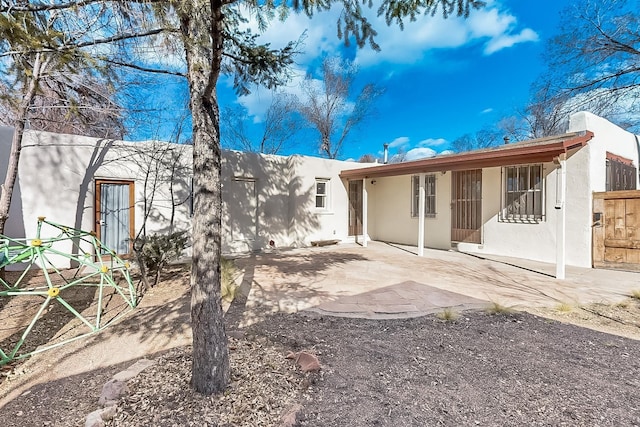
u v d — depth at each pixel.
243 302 5.14
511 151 7.41
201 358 2.46
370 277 6.92
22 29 2.79
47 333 4.02
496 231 9.66
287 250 11.06
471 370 2.95
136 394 2.45
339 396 2.52
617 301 5.16
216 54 2.25
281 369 2.86
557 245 6.77
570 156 8.19
